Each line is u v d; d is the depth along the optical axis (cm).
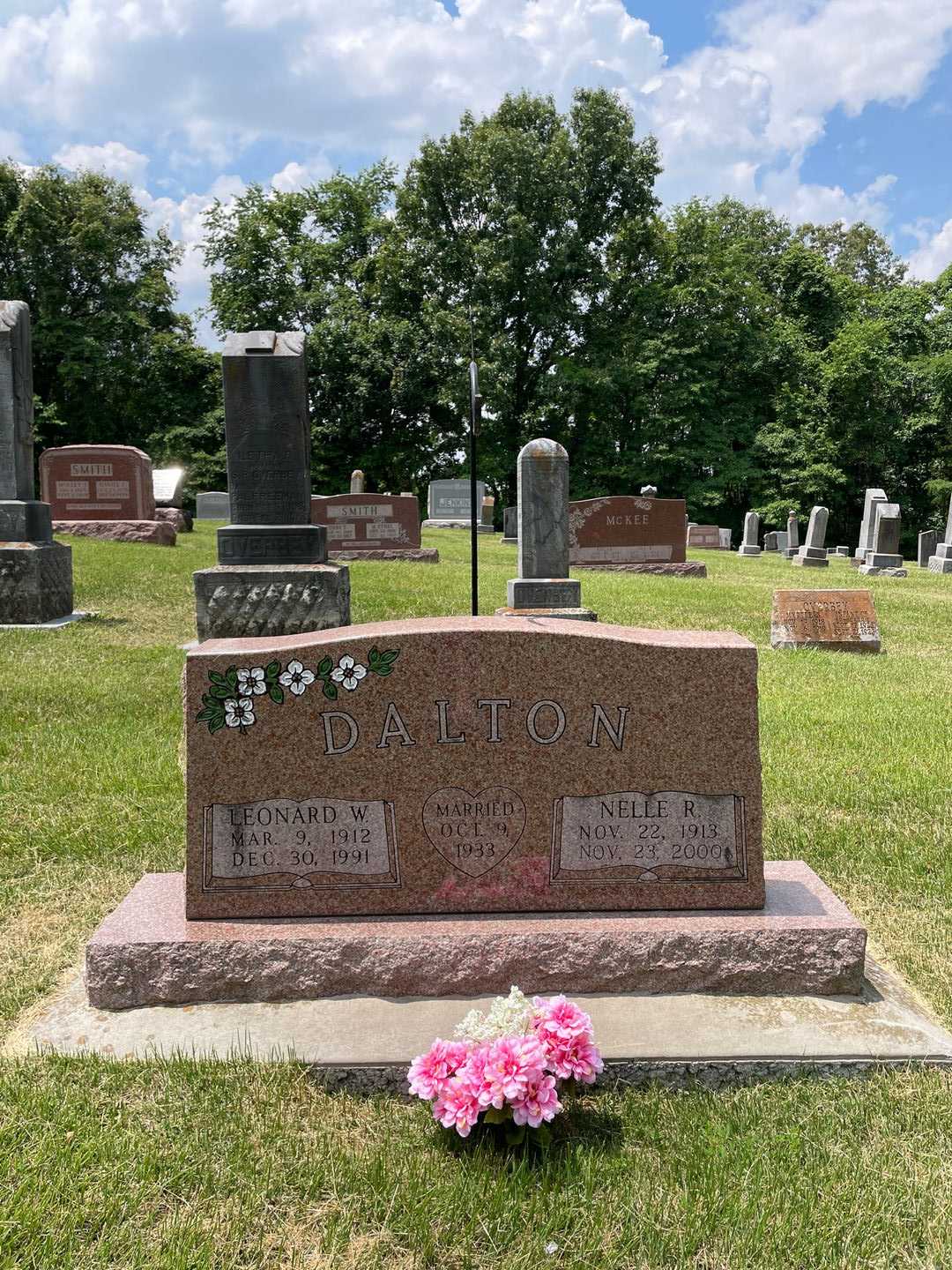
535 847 356
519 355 3962
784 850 489
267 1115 287
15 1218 244
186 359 4328
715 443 4209
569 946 338
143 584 1284
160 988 335
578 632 353
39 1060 306
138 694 752
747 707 356
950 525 2580
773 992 346
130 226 4212
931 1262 240
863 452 4412
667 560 1914
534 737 353
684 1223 250
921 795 561
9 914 416
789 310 4859
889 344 4488
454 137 3909
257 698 347
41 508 1066
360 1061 302
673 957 341
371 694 349
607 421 4197
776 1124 289
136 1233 243
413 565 1666
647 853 358
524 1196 259
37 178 3981
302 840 351
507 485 4231
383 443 4359
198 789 347
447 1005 332
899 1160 275
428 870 354
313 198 4412
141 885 387
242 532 967
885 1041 321
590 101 3909
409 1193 258
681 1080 310
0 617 1020
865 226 5788
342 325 4050
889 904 437
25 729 657
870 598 1082
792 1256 240
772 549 3681
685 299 4091
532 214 3888
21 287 4106
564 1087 299
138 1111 286
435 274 4044
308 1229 247
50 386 4234
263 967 335
